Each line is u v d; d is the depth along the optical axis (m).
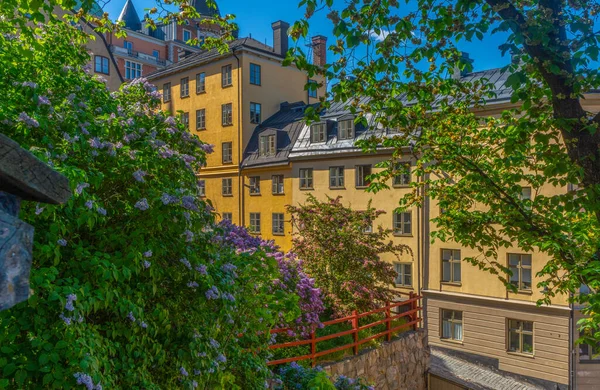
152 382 4.93
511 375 23.47
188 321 5.41
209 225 6.09
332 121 31.69
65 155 4.49
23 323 3.73
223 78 38.50
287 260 11.76
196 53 43.56
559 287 8.56
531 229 8.15
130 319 4.71
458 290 25.39
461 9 6.07
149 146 5.50
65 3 6.21
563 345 22.09
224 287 5.66
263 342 7.48
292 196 33.22
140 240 4.76
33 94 4.58
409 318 15.39
